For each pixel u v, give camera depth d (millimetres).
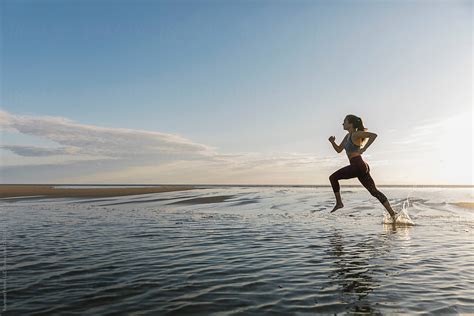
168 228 8453
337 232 7777
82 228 8492
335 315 3109
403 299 3496
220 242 6652
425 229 8188
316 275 4367
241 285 3992
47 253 5746
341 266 4797
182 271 4605
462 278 4199
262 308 3289
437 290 3762
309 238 7027
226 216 11109
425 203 15992
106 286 3992
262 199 19766
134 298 3594
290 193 28469
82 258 5379
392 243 6438
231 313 3176
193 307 3328
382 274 4391
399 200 18078
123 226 8828
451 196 22312
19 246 6344
